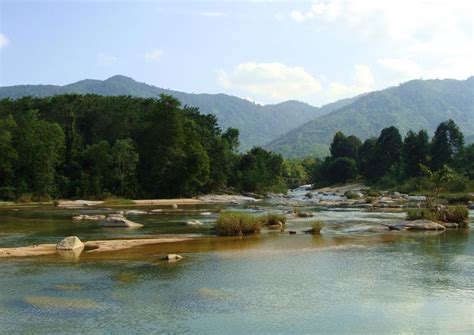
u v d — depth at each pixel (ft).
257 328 53.57
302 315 58.08
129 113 387.34
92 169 338.75
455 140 448.65
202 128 425.28
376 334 51.90
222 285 72.23
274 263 89.56
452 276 78.74
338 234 134.92
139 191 352.08
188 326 54.13
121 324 54.70
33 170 310.24
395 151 520.01
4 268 84.12
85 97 403.75
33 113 330.95
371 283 73.77
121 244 113.19
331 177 581.94
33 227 152.76
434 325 54.70
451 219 159.63
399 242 118.42
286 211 226.17
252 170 455.22
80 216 186.91
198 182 366.63
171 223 166.40
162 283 73.26
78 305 61.67
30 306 61.26
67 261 90.94
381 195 372.99
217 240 121.70
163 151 356.18
